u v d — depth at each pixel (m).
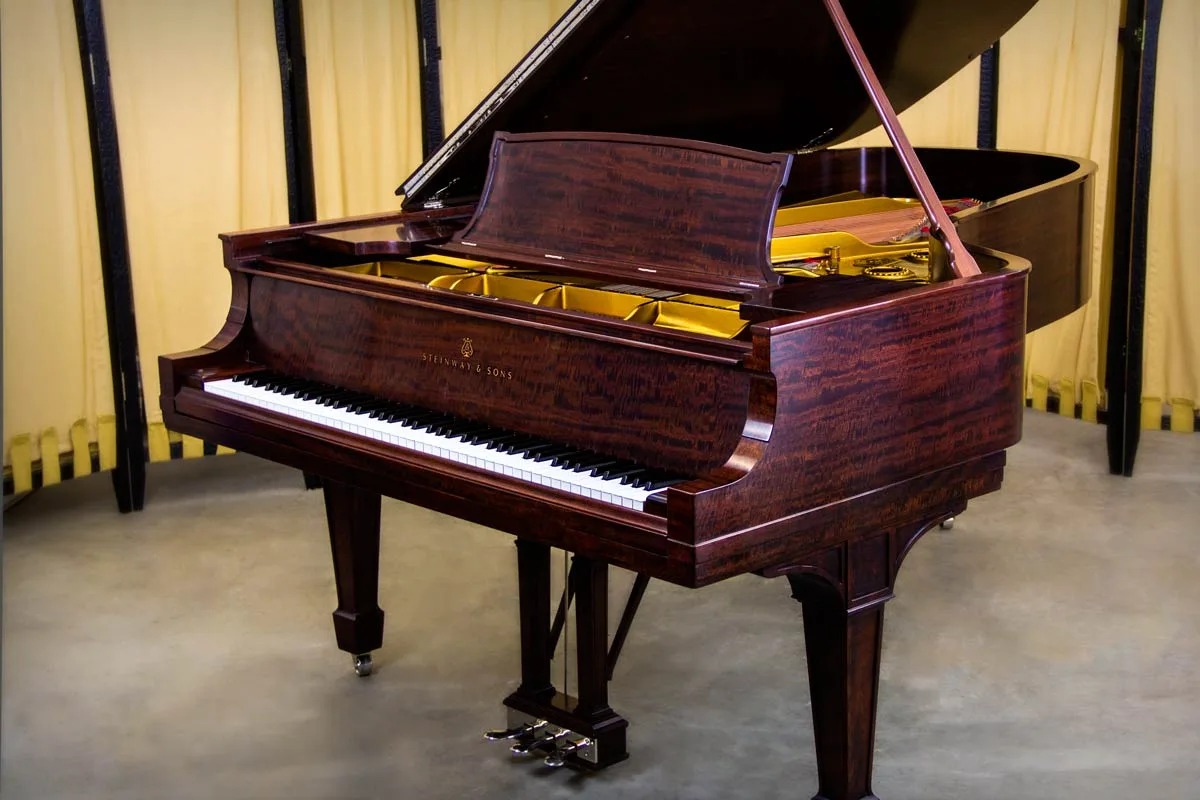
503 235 3.03
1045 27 5.48
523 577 3.06
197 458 5.63
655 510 2.31
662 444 2.49
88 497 5.17
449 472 2.63
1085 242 4.12
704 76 3.39
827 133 4.07
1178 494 4.95
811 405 2.35
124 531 4.81
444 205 3.65
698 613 4.05
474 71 5.53
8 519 4.94
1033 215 3.84
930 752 3.21
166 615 4.11
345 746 3.30
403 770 3.17
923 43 3.72
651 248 2.74
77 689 3.63
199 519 4.93
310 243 3.32
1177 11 5.11
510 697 3.18
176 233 5.02
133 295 4.97
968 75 5.69
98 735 3.38
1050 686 3.54
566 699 3.14
